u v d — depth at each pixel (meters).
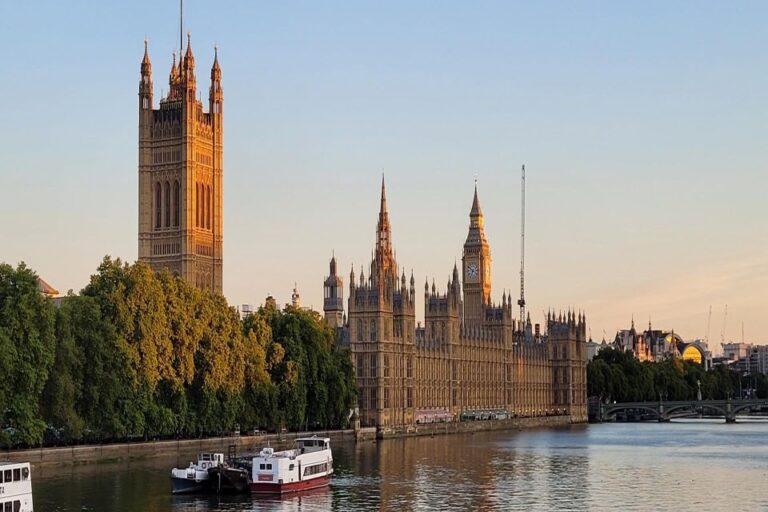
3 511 136.25
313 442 185.50
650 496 175.62
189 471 166.88
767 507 165.12
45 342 186.50
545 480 194.88
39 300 187.12
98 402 199.25
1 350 176.88
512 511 158.62
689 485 190.25
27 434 180.88
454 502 165.75
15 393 181.75
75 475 181.12
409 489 179.12
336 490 176.88
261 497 167.12
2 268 189.50
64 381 190.00
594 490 182.12
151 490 167.38
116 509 150.25
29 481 140.62
